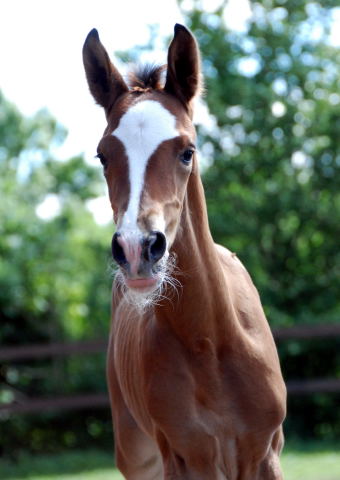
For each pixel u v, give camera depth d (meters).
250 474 4.05
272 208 13.30
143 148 3.45
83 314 13.61
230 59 13.91
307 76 13.96
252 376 3.95
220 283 3.83
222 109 13.63
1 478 9.98
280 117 13.72
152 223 3.31
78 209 15.60
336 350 12.48
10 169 21.70
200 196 3.79
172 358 3.88
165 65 3.96
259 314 4.25
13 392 12.59
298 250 13.59
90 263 14.19
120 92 3.88
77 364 12.87
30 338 13.20
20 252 13.10
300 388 10.79
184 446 3.94
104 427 12.51
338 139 13.50
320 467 8.55
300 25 14.29
